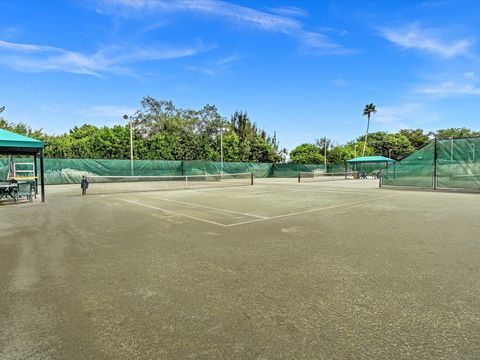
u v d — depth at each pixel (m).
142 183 25.56
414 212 8.97
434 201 11.90
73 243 5.38
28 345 2.32
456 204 10.87
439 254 4.64
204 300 3.10
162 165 29.53
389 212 9.00
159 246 5.18
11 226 6.91
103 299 3.13
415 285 3.45
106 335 2.46
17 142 10.48
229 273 3.87
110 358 2.17
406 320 2.67
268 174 39.50
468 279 3.62
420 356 2.17
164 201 12.02
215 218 7.98
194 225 7.02
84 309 2.91
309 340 2.38
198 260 4.40
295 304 3.00
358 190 18.03
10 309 2.91
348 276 3.74
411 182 19.12
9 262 4.32
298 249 4.96
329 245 5.21
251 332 2.50
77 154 32.16
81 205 10.72
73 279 3.68
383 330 2.52
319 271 3.93
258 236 5.91
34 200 12.31
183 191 17.34
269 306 2.96
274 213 8.84
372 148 71.31
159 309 2.91
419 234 6.02
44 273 3.88
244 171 36.84
